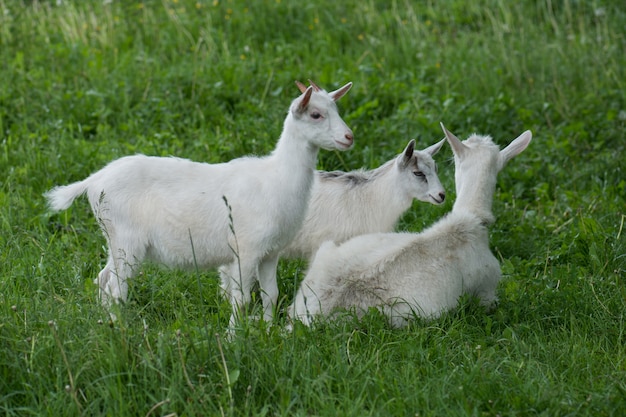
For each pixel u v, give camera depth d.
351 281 7.98
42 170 11.28
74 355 6.55
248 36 16.48
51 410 6.17
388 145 12.44
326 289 8.02
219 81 13.99
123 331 6.61
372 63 15.29
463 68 15.02
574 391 6.76
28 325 7.04
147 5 17.39
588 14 17.98
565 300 8.46
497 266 8.61
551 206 11.26
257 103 13.40
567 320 8.20
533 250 10.13
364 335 7.57
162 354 6.53
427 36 16.80
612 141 13.05
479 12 17.86
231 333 7.31
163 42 15.78
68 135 12.27
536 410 6.48
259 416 6.24
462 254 8.27
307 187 8.47
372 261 8.04
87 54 14.95
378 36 16.83
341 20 17.14
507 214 10.88
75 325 7.02
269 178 8.35
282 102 13.52
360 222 9.47
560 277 9.05
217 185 8.40
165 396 6.38
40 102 13.27
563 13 17.50
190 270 8.79
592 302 8.44
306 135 8.27
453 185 11.36
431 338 7.56
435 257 8.12
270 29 16.70
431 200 9.45
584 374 7.13
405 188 9.38
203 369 6.62
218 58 15.22
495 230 10.50
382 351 7.31
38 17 16.42
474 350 7.35
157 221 8.35
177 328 7.35
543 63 15.32
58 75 14.16
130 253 8.40
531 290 8.77
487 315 8.48
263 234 8.30
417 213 10.71
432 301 7.98
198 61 14.95
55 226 9.99
